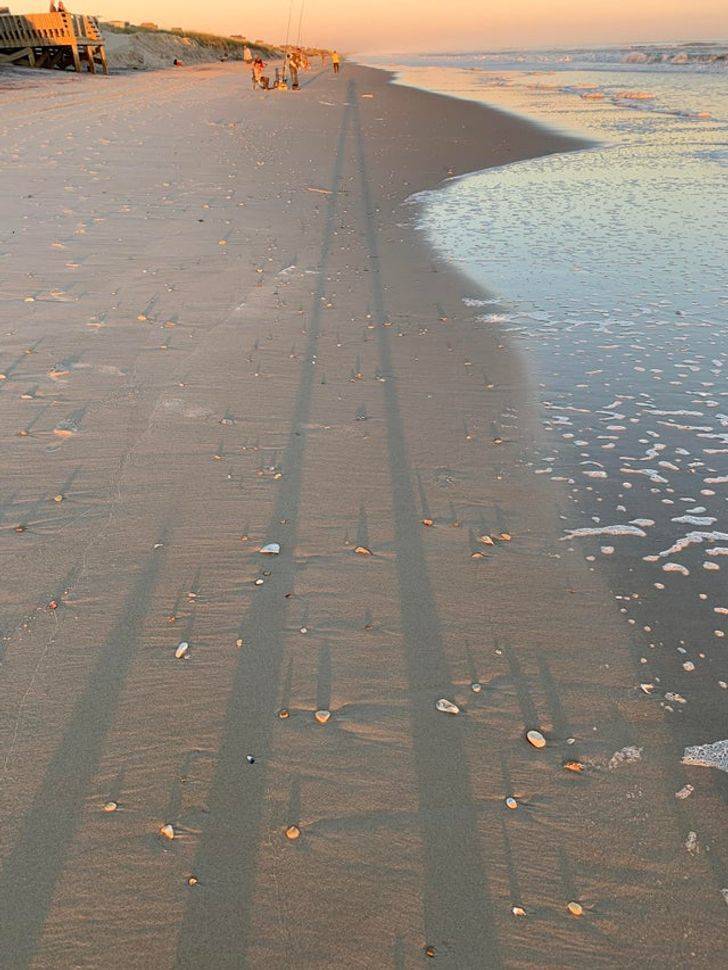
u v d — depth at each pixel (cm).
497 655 299
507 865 218
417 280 790
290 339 616
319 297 722
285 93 3231
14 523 365
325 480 418
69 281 722
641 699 280
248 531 369
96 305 665
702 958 197
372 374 558
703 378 561
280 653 294
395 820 230
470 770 248
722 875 218
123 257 813
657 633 314
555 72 5662
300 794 237
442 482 422
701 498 413
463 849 222
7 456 424
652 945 199
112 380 526
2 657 285
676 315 685
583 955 196
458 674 288
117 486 401
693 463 448
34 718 260
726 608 329
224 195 1167
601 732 265
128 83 3372
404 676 287
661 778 248
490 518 391
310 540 365
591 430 487
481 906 207
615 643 308
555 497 412
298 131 1994
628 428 490
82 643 294
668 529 386
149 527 368
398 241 954
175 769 244
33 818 225
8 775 238
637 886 214
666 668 295
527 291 755
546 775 247
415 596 330
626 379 561
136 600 319
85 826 224
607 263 845
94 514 376
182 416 481
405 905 206
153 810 229
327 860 217
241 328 634
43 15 3484
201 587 329
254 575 338
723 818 235
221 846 219
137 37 5672
